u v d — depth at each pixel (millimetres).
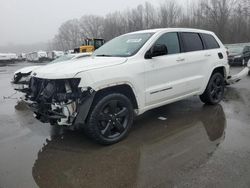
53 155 4199
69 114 4055
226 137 4543
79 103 4020
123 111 4520
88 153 4199
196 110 6234
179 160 3826
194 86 5793
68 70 4141
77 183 3385
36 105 4445
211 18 46219
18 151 4410
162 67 5051
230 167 3533
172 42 5457
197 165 3643
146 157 3982
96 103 4207
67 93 4066
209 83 6297
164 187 3199
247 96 7590
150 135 4805
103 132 4316
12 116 6668
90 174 3582
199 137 4629
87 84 4008
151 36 5148
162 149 4227
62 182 3422
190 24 48562
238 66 17359
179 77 5441
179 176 3406
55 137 4969
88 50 22750
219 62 6422
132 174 3527
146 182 3330
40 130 5430
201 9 48156
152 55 4898
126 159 3949
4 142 4836
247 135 4590
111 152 4191
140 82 4703
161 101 5188
